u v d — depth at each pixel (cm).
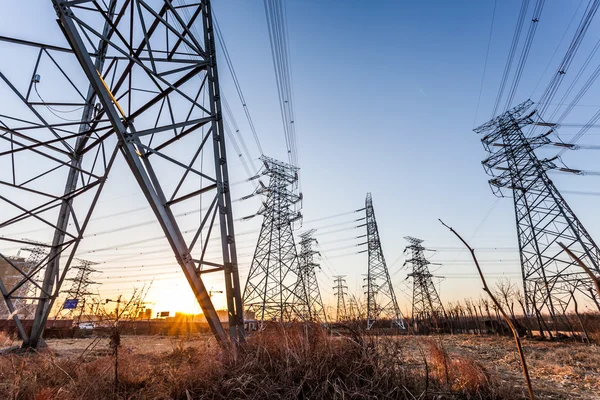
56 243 1254
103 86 743
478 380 557
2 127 1059
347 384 495
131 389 566
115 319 641
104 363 644
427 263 5478
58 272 1260
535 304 2664
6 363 670
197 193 833
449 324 3039
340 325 655
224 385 488
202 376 526
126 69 1070
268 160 4319
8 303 1127
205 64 956
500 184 3284
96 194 1203
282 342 590
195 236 791
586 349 1459
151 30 1020
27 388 516
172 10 933
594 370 907
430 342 685
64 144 1295
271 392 465
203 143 882
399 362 581
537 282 2734
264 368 532
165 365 714
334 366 531
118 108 793
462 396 525
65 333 2600
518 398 570
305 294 3675
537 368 922
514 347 1562
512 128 3325
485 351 1355
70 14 718
